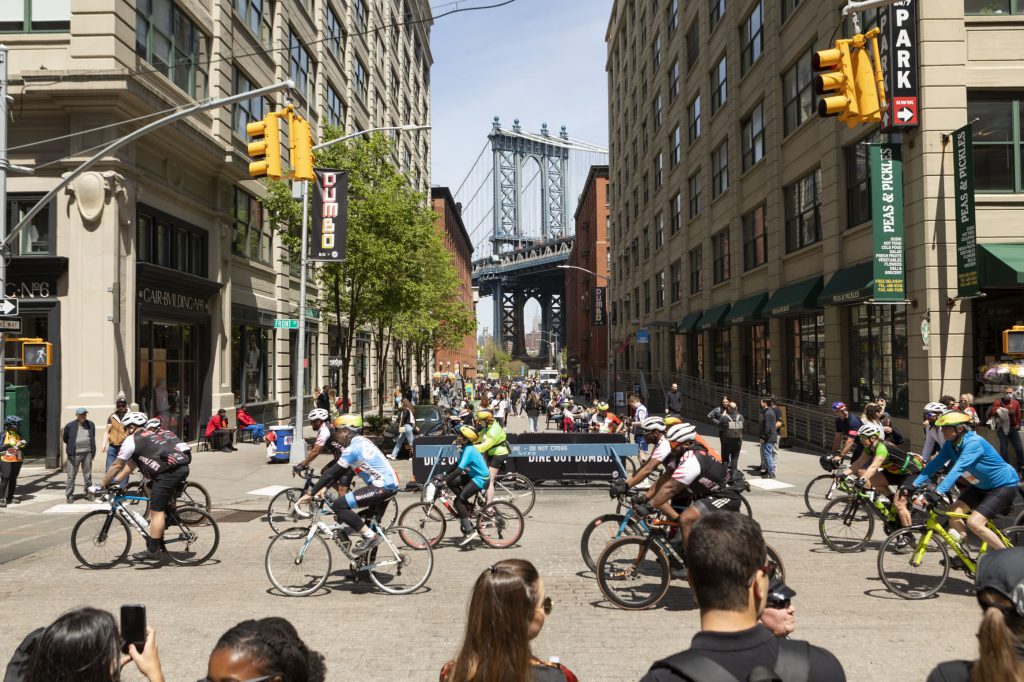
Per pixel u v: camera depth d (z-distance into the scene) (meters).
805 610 7.24
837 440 14.61
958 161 16.11
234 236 25.98
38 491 15.16
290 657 2.33
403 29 62.25
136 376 18.95
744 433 27.80
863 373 20.31
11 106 17.88
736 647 2.20
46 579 8.66
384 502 8.36
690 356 40.06
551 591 8.02
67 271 18.02
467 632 2.64
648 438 8.02
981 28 16.88
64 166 18.02
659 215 46.84
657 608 7.38
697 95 36.97
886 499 9.77
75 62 17.94
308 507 11.74
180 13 21.73
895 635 6.47
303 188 21.27
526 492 13.26
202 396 23.78
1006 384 14.95
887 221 17.02
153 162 20.27
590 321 83.94
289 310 31.47
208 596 7.89
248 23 26.36
